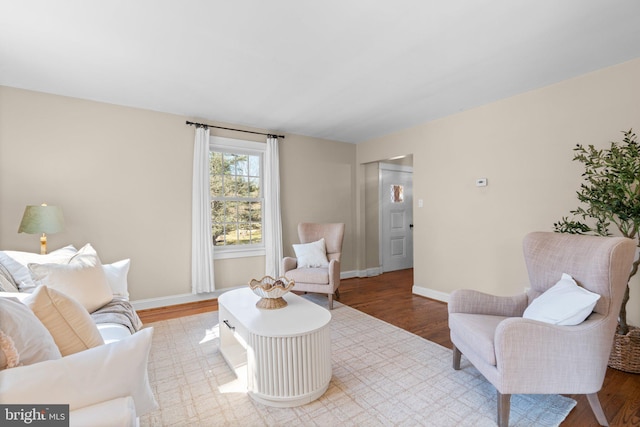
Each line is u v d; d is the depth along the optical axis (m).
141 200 3.53
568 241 1.95
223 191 4.22
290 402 1.77
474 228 3.56
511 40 2.14
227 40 2.13
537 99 2.99
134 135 3.49
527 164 3.07
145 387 1.06
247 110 3.62
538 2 1.74
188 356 2.41
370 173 5.56
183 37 2.09
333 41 2.15
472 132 3.56
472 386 1.97
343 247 5.27
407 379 2.06
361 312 3.48
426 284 4.12
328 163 5.08
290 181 4.70
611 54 2.34
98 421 0.84
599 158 2.35
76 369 0.93
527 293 2.16
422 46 2.22
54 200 3.08
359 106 3.49
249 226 4.43
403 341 2.67
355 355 2.41
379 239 5.70
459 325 1.96
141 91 3.04
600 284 1.63
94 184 3.28
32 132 2.98
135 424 0.94
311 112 3.71
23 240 2.94
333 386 1.99
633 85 2.41
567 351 1.56
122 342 1.04
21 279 2.12
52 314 1.12
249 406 1.79
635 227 2.12
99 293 2.05
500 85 2.92
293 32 2.04
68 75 2.67
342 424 1.63
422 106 3.51
